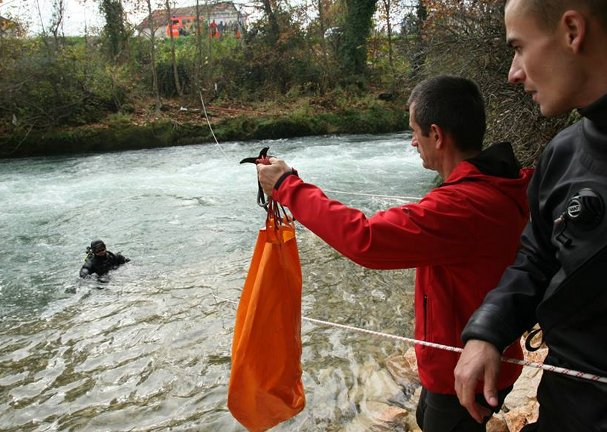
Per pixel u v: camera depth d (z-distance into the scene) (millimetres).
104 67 22938
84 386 4551
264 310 2061
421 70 11336
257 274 2082
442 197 1663
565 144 1230
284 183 1777
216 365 4766
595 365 1103
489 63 8469
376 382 4262
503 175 1759
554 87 1108
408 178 12789
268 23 27422
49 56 20953
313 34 27719
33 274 7500
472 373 1254
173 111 23141
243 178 13477
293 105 25000
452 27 9594
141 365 4836
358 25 26812
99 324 5730
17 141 18984
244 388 2088
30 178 14461
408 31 12945
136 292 6586
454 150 1833
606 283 1065
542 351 3906
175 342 5219
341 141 20391
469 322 1348
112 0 26188
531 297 1337
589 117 1079
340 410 3930
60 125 20250
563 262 1132
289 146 19203
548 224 1283
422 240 1596
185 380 4551
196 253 8000
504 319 1307
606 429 1095
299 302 2156
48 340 5430
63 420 4098
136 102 23484
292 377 2133
